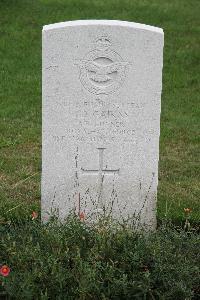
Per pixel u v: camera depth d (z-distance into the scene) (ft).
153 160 9.23
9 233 8.77
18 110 13.84
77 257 8.14
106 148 9.18
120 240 8.61
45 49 8.77
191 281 8.16
